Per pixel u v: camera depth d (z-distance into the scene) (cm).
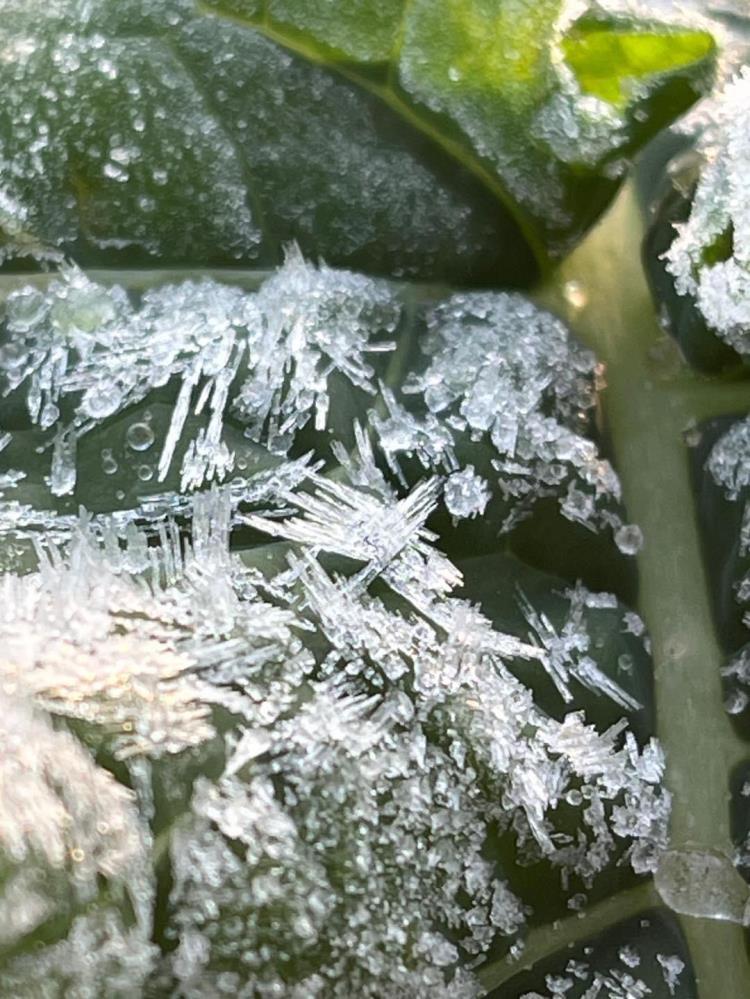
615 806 11
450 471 12
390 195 12
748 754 12
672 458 12
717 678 12
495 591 12
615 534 12
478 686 11
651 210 12
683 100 11
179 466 11
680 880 12
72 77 11
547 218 12
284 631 11
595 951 11
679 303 12
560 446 12
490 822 11
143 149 12
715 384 12
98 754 10
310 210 12
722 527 12
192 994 10
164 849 10
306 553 11
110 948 10
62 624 10
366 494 11
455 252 12
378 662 11
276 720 11
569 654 12
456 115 11
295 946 10
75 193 12
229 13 11
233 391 12
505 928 11
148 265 12
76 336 12
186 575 11
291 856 10
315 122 12
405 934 11
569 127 11
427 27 11
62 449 11
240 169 12
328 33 11
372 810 11
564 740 11
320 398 12
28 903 10
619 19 11
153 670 10
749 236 11
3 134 12
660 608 12
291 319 12
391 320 12
